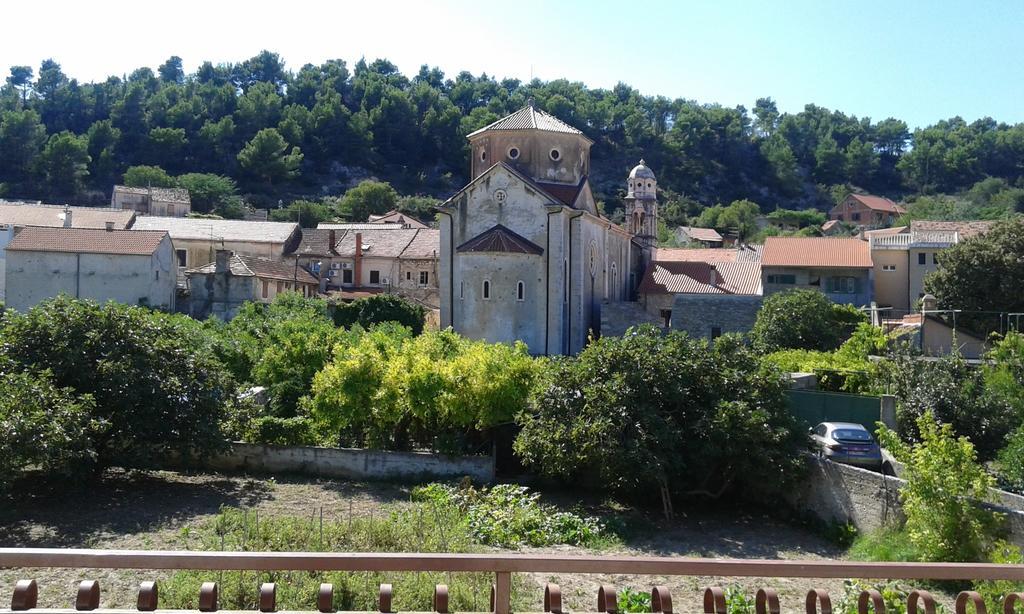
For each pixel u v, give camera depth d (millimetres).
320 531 19172
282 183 157875
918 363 35469
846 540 23422
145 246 66562
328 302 67875
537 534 23000
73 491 25516
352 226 103250
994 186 168625
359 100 193000
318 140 169250
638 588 18422
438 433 31234
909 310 66750
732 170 193625
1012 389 34438
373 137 174125
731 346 29406
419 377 30016
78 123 172375
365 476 29578
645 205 74938
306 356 36750
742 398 27281
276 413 35625
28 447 21734
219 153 161250
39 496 24859
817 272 66500
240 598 14641
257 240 86312
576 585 18469
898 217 152000
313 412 31469
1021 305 53062
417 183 167875
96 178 148375
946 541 19016
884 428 21109
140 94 174000
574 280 52594
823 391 32188
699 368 27953
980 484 19172
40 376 24453
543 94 197500
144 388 26203
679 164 188250
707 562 6773
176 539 20797
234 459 30281
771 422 26844
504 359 30734
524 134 55969
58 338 26641
